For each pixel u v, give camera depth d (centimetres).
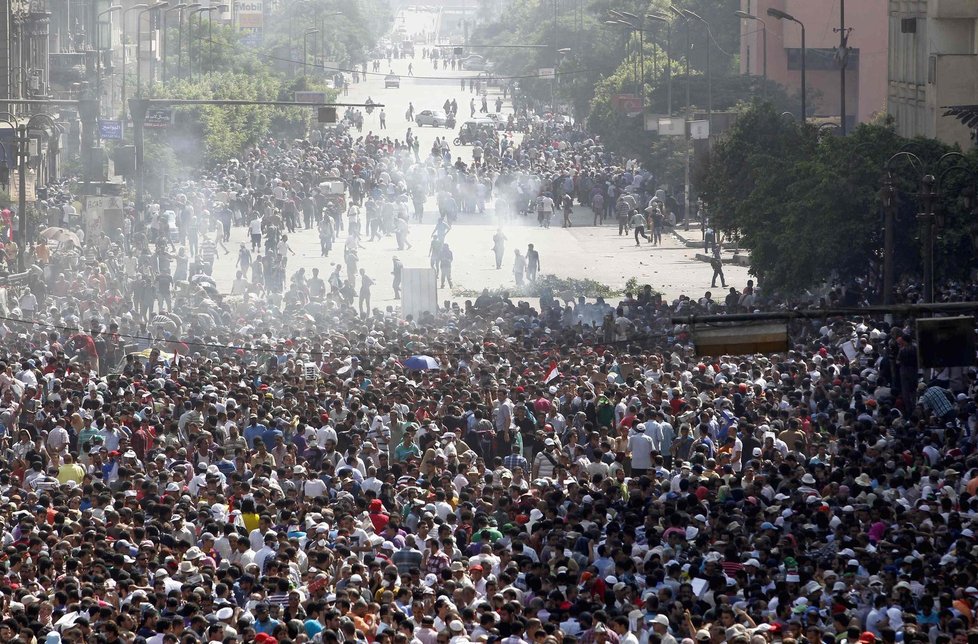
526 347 6669
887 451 4447
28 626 3009
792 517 3853
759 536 3656
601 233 13438
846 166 7512
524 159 16812
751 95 15350
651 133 15888
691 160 13800
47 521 3794
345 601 3077
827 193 7556
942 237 7269
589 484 4434
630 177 14762
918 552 3566
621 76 18150
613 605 3316
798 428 4831
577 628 3138
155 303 8962
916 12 11150
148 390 5353
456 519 3925
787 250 7719
